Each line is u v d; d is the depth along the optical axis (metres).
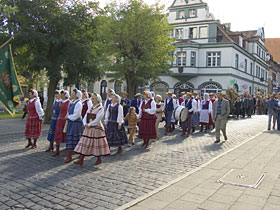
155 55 18.94
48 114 14.88
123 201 4.30
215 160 7.05
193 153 8.06
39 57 13.24
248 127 15.12
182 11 34.47
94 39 15.36
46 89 38.12
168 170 6.17
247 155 7.67
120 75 20.03
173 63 32.59
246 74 37.97
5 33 12.45
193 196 4.47
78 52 13.65
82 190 4.80
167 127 12.09
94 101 6.40
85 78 15.40
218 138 10.05
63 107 7.35
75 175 5.71
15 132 11.49
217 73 32.00
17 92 6.84
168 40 19.55
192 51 32.19
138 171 6.07
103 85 38.22
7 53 6.77
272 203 4.19
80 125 6.84
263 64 46.84
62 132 7.30
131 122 9.04
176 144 9.59
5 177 5.50
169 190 4.76
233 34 36.22
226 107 9.98
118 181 5.33
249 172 5.91
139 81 23.42
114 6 18.50
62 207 4.05
